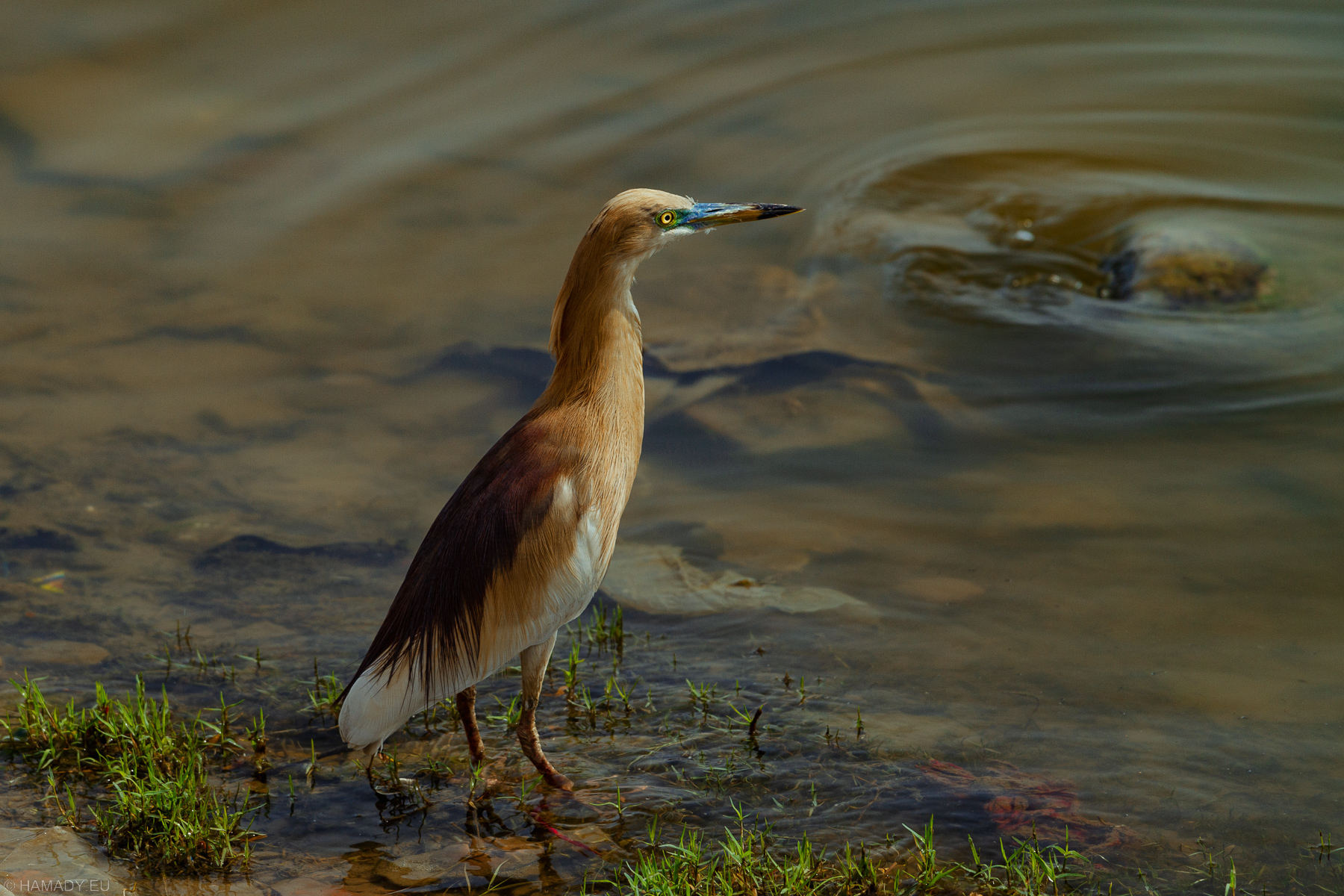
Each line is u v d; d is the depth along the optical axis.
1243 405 12.54
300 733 8.49
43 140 16.62
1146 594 9.76
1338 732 8.22
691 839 7.32
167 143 16.80
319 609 9.80
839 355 13.32
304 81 18.23
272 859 7.19
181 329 13.54
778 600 9.86
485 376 12.96
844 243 15.95
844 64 19.66
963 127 18.42
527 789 7.90
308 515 10.93
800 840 7.36
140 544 10.48
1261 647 9.10
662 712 8.66
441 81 18.47
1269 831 7.36
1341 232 16.20
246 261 14.74
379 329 13.65
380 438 12.05
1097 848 7.23
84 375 12.72
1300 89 19.16
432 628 7.55
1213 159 17.88
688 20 20.42
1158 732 8.27
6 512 10.72
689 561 10.36
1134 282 15.15
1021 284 15.29
